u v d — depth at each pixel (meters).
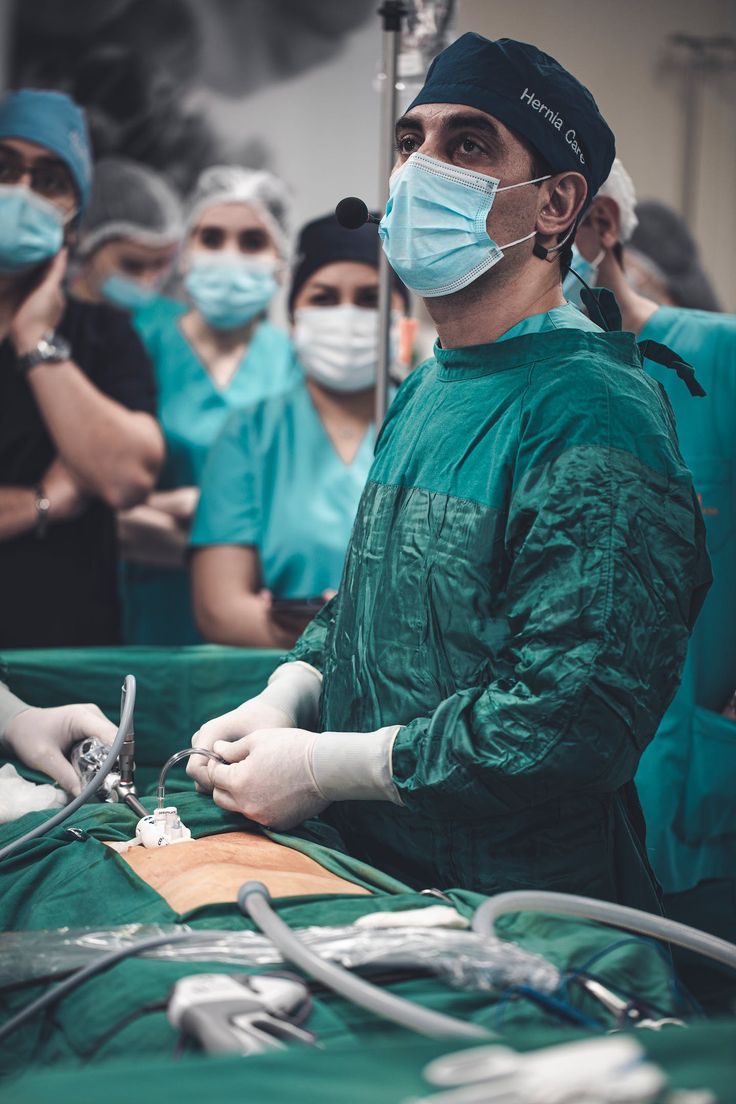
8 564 2.88
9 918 0.99
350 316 2.91
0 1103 0.48
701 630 1.96
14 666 1.62
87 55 2.83
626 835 1.17
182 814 1.16
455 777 1.01
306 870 1.02
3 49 2.80
